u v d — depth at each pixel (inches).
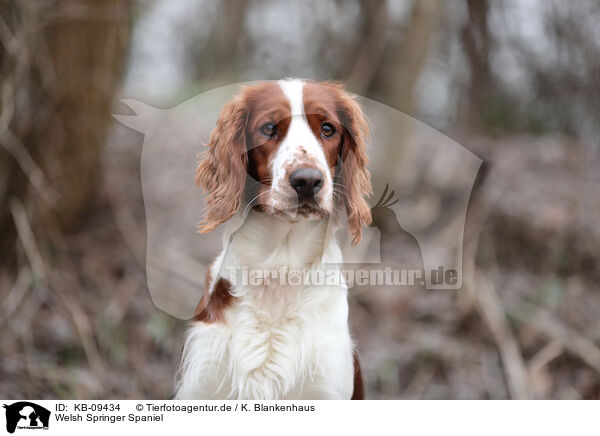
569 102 312.5
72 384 193.8
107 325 214.1
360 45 308.0
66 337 208.4
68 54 219.1
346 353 140.0
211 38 389.7
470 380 222.2
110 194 250.1
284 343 135.0
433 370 226.2
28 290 212.7
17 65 203.5
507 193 281.1
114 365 206.1
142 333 215.2
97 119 234.1
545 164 296.2
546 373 222.8
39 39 209.5
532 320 239.9
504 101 326.6
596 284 266.2
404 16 301.4
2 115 204.4
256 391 135.6
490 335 235.3
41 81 214.7
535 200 281.9
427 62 300.7
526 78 320.8
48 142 223.1
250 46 385.1
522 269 271.4
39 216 222.8
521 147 306.2
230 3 393.1
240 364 134.9
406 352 229.1
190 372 138.4
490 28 319.6
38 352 202.8
